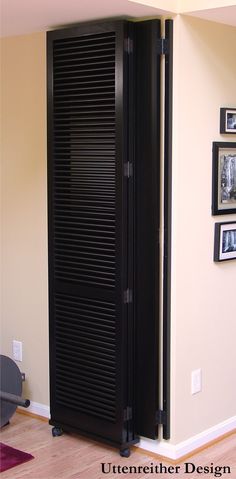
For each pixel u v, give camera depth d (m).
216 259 3.43
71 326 3.50
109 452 3.45
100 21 3.23
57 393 3.60
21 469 3.26
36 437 3.62
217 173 3.38
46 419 3.84
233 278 3.59
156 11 3.02
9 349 4.03
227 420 3.65
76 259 3.44
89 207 3.35
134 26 3.15
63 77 3.36
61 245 3.49
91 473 3.22
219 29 3.31
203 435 3.49
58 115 3.41
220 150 3.38
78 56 3.29
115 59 3.13
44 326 3.81
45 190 3.69
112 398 3.36
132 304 3.32
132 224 3.26
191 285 3.33
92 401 3.44
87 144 3.32
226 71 3.38
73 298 3.47
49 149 3.46
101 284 3.34
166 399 3.32
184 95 3.17
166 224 3.22
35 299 3.84
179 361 3.31
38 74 3.64
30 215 3.79
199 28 3.20
